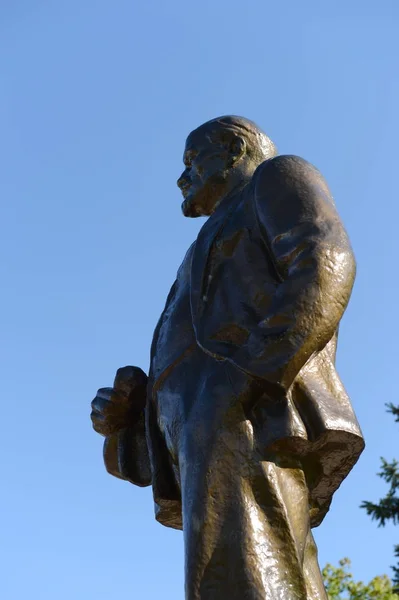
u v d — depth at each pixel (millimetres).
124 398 5016
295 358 4168
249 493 4188
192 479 4270
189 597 4098
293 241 4355
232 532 4125
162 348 4688
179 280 4914
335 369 4492
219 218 4773
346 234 4410
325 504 4586
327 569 19109
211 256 4633
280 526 4156
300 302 4195
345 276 4266
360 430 4348
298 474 4301
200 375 4508
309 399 4301
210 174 5004
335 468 4426
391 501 16312
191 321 4637
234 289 4508
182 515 4348
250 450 4238
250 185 4730
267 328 4227
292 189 4531
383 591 18781
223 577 4078
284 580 4074
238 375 4324
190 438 4344
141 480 5039
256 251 4531
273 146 5129
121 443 5066
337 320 4234
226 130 5055
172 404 4535
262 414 4297
